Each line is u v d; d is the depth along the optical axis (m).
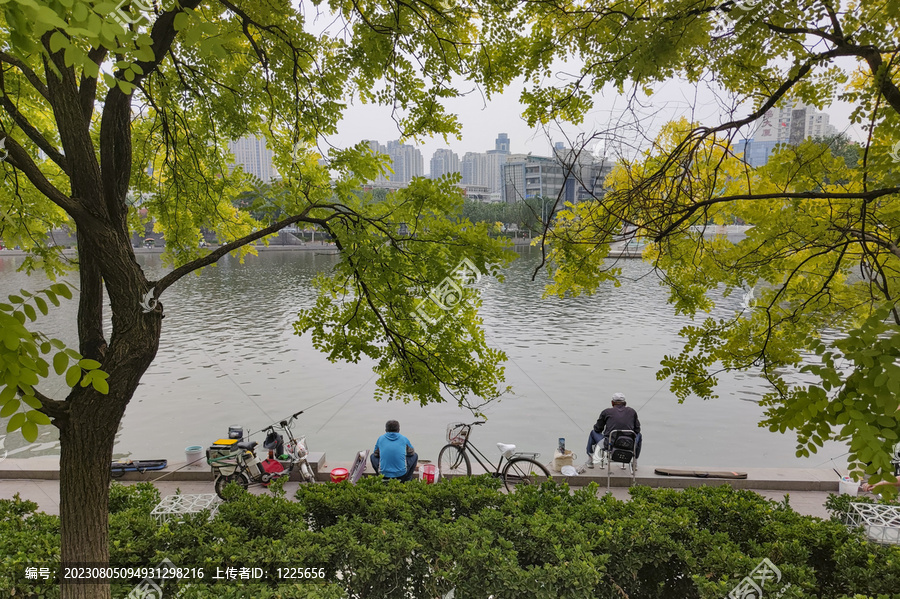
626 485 8.59
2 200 5.52
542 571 4.04
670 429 13.19
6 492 8.38
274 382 17.00
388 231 4.99
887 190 2.84
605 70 3.53
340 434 12.79
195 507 6.16
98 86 5.66
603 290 39.66
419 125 5.62
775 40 3.26
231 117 6.04
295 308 31.30
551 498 5.34
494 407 14.62
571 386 16.52
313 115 5.83
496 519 4.77
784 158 3.94
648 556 4.39
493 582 4.09
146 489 5.93
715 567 4.14
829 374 2.37
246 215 6.77
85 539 3.63
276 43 5.41
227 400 15.27
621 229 3.86
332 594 3.81
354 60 5.47
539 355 20.56
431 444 12.22
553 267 4.36
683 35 2.90
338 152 5.02
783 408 2.64
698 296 5.02
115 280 3.61
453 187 4.85
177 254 6.67
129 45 1.89
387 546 4.40
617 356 20.34
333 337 5.62
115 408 3.66
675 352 20.88
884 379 2.12
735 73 3.54
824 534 4.54
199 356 20.36
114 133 3.73
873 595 3.96
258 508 5.17
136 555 4.51
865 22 3.04
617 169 4.06
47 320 26.31
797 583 3.98
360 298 5.46
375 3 5.27
